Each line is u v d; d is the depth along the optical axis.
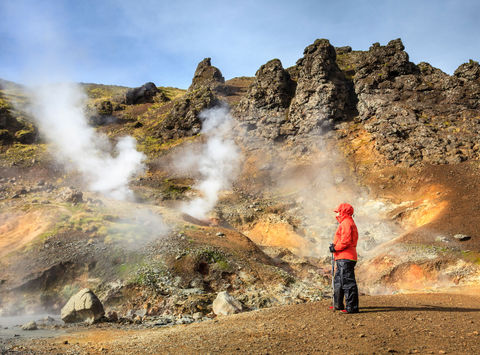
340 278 7.58
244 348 5.57
